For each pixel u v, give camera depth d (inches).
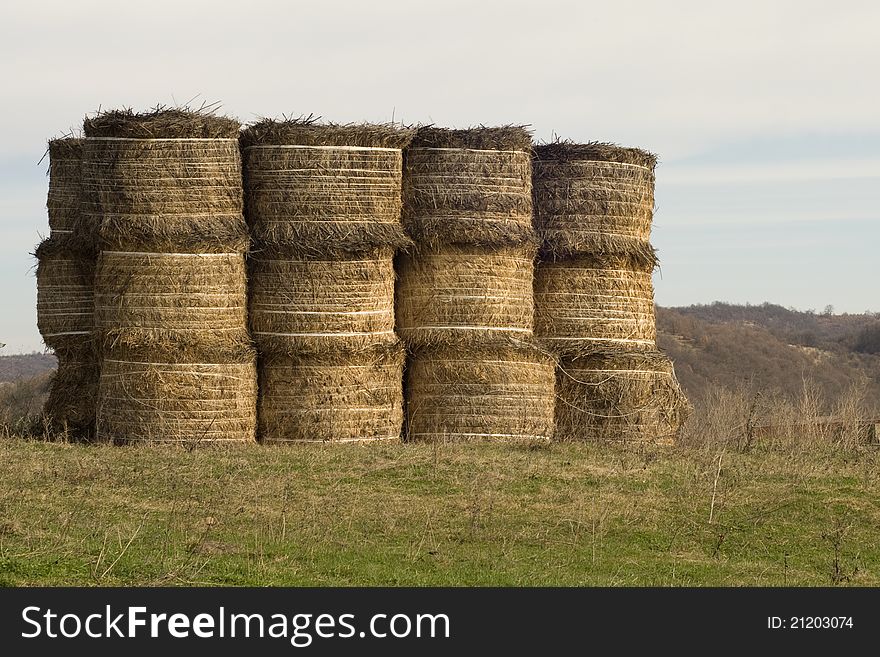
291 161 1647.4
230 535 1167.6
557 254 1800.0
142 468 1435.8
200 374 1621.6
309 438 1663.4
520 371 1724.9
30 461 1457.9
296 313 1651.1
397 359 1702.8
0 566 1006.4
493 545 1184.8
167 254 1611.7
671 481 1486.2
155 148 1608.0
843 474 1556.3
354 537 1184.2
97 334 1647.4
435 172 1707.7
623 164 1819.6
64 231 1761.8
